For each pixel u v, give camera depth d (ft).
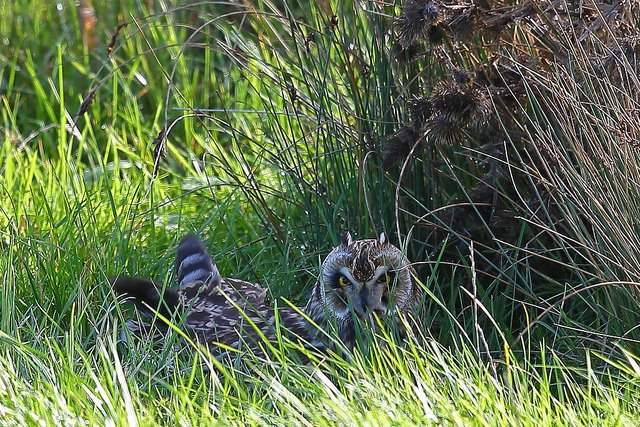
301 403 25.21
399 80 36.29
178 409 25.61
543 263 35.76
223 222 39.70
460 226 36.42
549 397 26.61
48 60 55.72
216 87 54.13
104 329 32.63
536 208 34.83
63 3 57.77
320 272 32.68
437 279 36.65
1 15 57.57
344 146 36.96
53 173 43.98
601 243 32.01
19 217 41.27
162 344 32.35
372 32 36.42
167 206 43.14
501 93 33.73
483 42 35.29
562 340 33.27
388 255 32.27
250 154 47.75
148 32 55.42
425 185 36.76
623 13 32.73
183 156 49.67
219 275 35.94
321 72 38.09
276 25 49.96
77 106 53.52
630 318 31.63
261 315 32.35
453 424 24.44
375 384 26.53
